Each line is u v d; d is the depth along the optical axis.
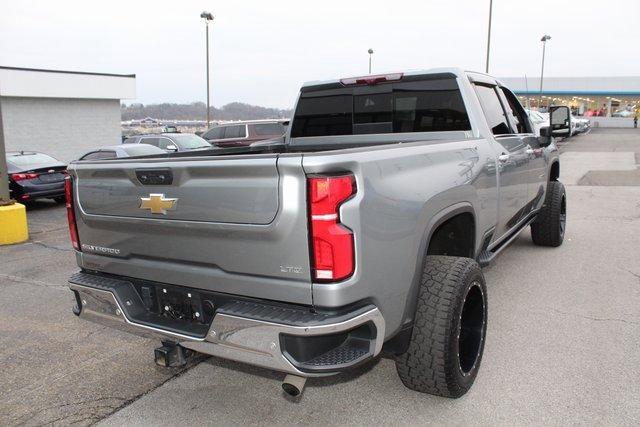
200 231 2.65
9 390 3.54
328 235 2.32
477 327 3.26
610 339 3.94
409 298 2.79
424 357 2.92
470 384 3.18
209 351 2.64
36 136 22.52
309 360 2.42
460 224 3.64
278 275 2.46
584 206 9.73
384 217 2.53
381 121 4.43
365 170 2.45
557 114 5.48
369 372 3.58
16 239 8.37
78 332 4.54
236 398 3.35
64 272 6.55
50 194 12.22
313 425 3.01
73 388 3.54
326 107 4.71
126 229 2.99
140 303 3.11
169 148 15.23
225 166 2.48
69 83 22.95
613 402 3.09
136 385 3.55
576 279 5.38
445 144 3.30
